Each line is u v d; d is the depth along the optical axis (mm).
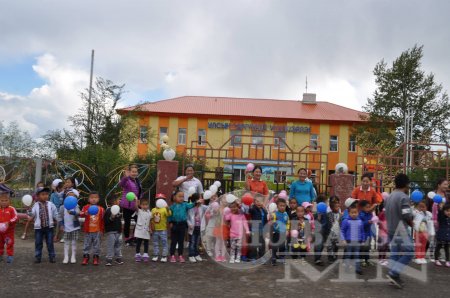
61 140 23422
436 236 8109
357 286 6523
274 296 5883
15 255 8133
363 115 39844
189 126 40781
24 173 12336
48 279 6480
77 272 6965
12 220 7504
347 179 10641
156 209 8008
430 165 13055
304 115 41094
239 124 40281
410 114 36094
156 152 20188
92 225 7500
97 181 12242
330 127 40500
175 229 7965
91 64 28141
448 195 8625
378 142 36062
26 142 23359
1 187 11188
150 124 40844
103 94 25281
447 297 6012
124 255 8375
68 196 7812
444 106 36906
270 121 40531
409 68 37438
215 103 43594
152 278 6703
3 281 6297
